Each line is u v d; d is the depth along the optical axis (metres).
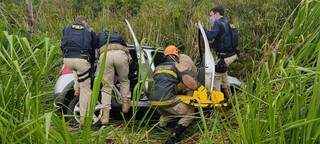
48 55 4.18
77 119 4.88
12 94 3.91
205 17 8.09
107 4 10.03
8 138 3.45
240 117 3.67
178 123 5.30
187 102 5.28
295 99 3.56
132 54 6.37
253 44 7.54
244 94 4.15
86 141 3.41
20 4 9.41
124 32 8.48
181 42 8.14
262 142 3.55
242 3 8.04
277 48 4.48
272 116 3.52
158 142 5.44
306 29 4.33
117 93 5.94
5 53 4.53
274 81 3.69
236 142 3.80
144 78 3.74
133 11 9.74
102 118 5.76
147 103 5.98
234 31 6.27
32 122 3.37
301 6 4.38
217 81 6.23
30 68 4.12
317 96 3.42
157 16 8.51
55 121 3.44
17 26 7.43
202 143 4.00
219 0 8.38
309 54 4.02
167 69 5.43
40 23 9.00
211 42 6.21
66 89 6.02
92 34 5.95
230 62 6.25
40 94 3.94
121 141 4.11
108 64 5.72
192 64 5.71
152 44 8.16
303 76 3.70
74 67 5.80
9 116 3.69
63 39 5.90
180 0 8.58
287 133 3.64
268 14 7.55
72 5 10.34
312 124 3.44
